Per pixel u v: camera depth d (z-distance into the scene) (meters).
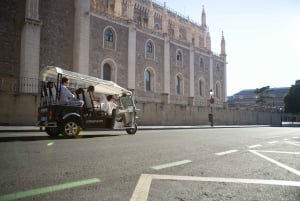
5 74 23.81
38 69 24.92
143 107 29.72
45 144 8.16
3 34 23.91
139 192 3.64
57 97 10.77
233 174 4.89
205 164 5.77
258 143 10.74
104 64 31.59
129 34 33.84
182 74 42.19
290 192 3.82
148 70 37.00
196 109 37.66
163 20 40.25
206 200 3.41
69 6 28.80
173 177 4.53
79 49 28.22
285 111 78.56
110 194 3.53
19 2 24.98
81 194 3.49
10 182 3.92
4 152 6.43
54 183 3.94
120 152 7.02
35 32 24.80
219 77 51.41
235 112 45.84
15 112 19.88
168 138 11.88
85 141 9.44
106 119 12.36
